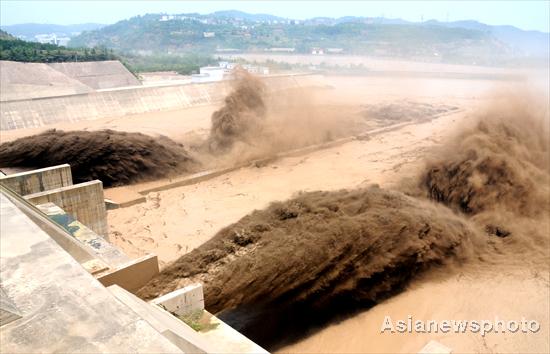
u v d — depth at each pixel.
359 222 20.91
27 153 31.89
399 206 23.69
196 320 13.55
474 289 19.42
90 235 18.08
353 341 16.39
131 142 34.84
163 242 23.89
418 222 21.61
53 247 10.72
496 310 17.86
